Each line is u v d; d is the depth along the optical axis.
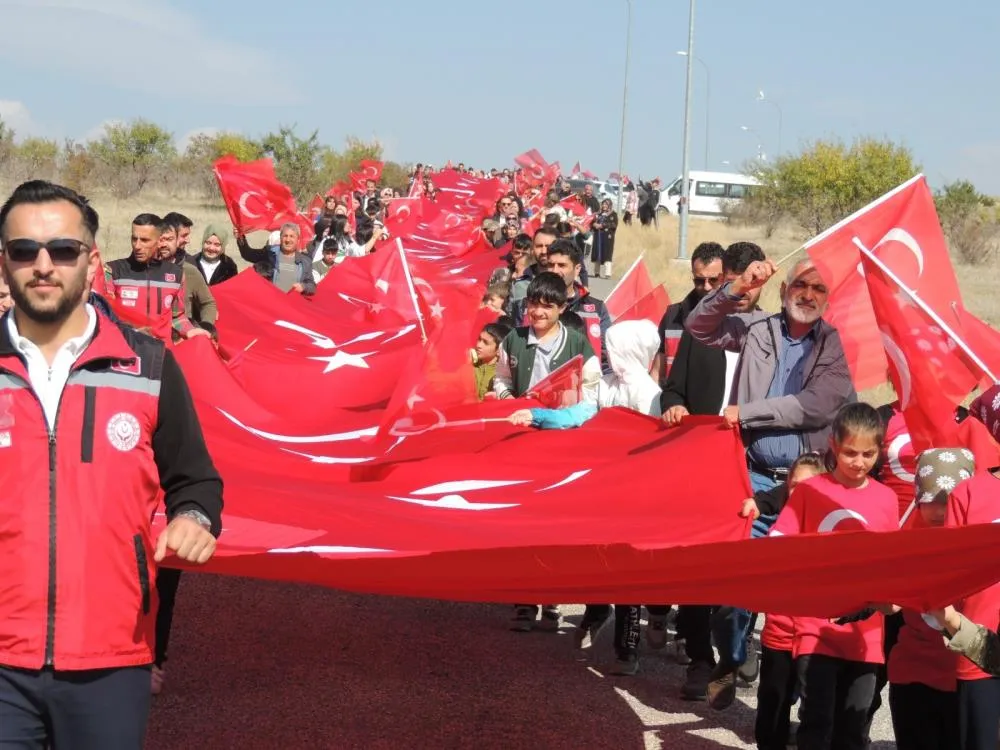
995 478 4.76
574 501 5.69
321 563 4.12
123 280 9.09
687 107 36.19
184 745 5.74
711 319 6.48
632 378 7.35
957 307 6.81
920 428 5.49
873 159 46.84
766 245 45.47
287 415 8.00
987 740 4.64
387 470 6.29
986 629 4.38
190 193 56.78
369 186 40.59
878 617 5.20
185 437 3.63
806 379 6.16
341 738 5.92
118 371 3.53
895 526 5.23
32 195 3.46
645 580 4.22
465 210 32.28
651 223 50.97
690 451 5.70
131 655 3.48
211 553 3.51
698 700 6.68
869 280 5.62
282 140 54.69
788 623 5.36
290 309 10.38
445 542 4.93
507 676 6.95
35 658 3.37
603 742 6.04
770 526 5.96
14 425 3.43
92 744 3.43
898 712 4.95
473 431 6.83
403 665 7.03
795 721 6.26
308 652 7.16
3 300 6.39
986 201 45.81
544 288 7.38
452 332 6.93
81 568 3.41
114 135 56.56
